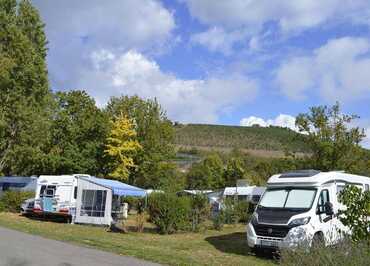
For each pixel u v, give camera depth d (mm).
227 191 41406
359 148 24500
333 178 16031
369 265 7996
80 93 48156
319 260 8094
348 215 10430
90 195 28672
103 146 47031
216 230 25266
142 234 22422
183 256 13789
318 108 25078
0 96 38375
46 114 41094
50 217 30781
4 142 39906
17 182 42250
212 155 74625
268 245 14531
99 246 14594
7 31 39562
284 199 15500
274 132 140750
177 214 23172
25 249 13312
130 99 51250
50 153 45781
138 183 50062
